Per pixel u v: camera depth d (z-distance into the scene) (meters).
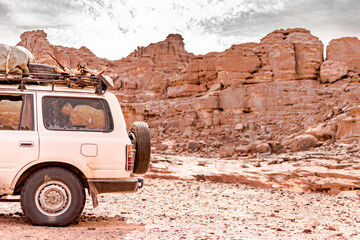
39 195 5.82
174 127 51.94
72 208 5.87
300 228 6.95
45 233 5.30
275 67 52.47
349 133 31.22
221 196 12.99
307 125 41.41
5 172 5.79
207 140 45.41
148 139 6.53
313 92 47.38
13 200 5.95
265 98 48.22
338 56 53.06
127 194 11.95
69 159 5.94
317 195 14.23
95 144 6.04
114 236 5.34
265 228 6.80
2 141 5.82
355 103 39.25
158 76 86.00
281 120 45.44
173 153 38.78
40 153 5.87
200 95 56.72
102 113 6.43
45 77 6.48
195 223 7.05
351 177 16.25
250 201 11.95
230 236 5.73
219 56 55.06
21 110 6.02
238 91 49.38
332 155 25.38
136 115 55.69
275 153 32.78
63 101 6.20
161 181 17.64
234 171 19.19
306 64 51.38
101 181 5.98
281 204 11.40
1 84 6.27
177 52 104.31
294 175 17.47
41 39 86.38
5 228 5.53
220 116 49.59
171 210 9.16
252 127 45.69
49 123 6.05
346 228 7.20
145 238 5.28
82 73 6.49
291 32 56.03
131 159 6.16
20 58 6.38
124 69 94.81
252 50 54.91
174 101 60.41
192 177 18.83
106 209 8.69
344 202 12.06
